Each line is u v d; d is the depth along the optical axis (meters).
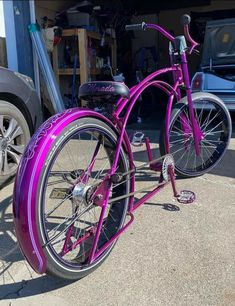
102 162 2.62
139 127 6.07
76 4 7.45
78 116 1.95
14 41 5.79
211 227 2.63
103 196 2.13
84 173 2.16
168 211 2.85
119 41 8.81
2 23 5.66
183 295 2.00
